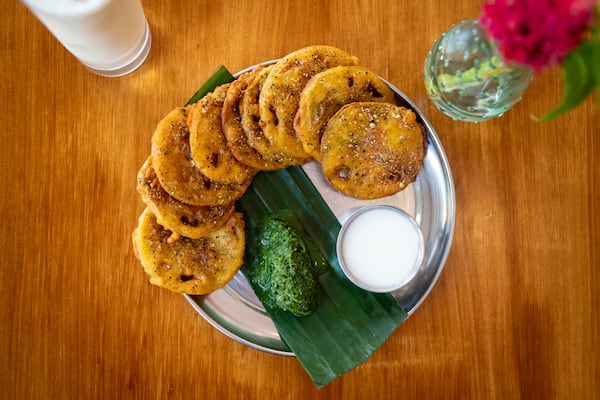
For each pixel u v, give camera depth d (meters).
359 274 0.49
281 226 0.49
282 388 0.52
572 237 0.52
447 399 0.52
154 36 0.53
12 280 0.52
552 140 0.52
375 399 0.52
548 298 0.52
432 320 0.52
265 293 0.49
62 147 0.52
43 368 0.52
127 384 0.52
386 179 0.48
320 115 0.47
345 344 0.49
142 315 0.52
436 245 0.50
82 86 0.53
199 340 0.52
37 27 0.53
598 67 0.31
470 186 0.52
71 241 0.52
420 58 0.52
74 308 0.52
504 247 0.52
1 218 0.52
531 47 0.33
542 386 0.52
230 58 0.53
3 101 0.53
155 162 0.47
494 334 0.52
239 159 0.48
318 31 0.53
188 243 0.49
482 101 0.47
